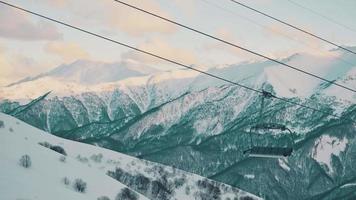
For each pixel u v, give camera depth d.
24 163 30.05
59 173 32.88
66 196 27.45
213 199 70.31
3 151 31.88
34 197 24.55
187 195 67.75
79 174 35.12
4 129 41.53
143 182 65.88
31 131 70.19
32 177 28.19
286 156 31.95
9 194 23.55
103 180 36.91
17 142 36.81
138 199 36.84
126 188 37.19
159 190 64.62
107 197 32.88
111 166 74.06
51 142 72.31
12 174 27.05
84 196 29.97
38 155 35.06
